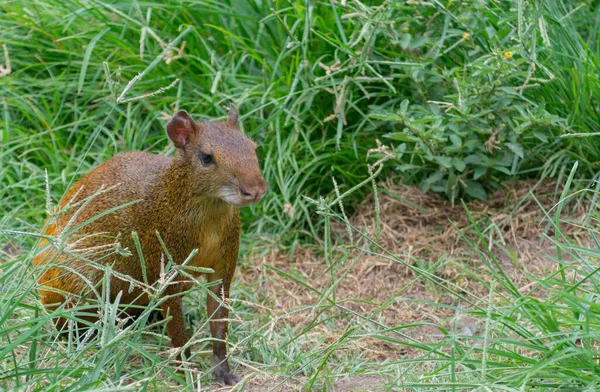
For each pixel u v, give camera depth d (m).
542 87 9.57
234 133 7.36
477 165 9.67
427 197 9.88
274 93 10.28
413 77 9.48
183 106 10.56
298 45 10.05
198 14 10.87
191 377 6.80
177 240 7.40
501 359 6.92
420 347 6.68
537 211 9.48
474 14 9.60
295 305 8.94
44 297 7.86
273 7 10.58
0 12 11.29
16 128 10.79
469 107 9.23
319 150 10.21
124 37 10.98
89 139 10.70
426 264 9.21
